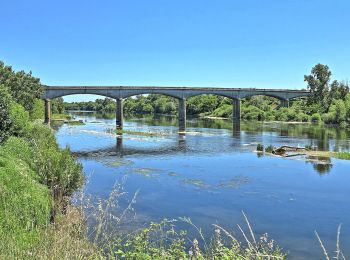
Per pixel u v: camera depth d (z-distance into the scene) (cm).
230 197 2498
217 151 4944
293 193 2639
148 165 3800
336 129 9138
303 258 1502
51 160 1767
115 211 1944
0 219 1198
